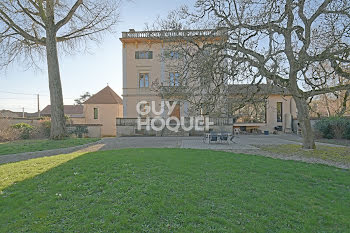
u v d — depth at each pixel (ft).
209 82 34.65
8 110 106.93
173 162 24.66
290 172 22.21
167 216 12.00
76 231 10.50
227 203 13.93
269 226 11.44
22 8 49.01
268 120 83.76
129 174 19.39
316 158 31.12
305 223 11.85
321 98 84.07
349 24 29.25
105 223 11.14
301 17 33.78
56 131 49.47
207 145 46.39
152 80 87.40
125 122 77.97
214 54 34.65
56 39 53.47
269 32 29.25
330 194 16.24
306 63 30.60
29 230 10.64
